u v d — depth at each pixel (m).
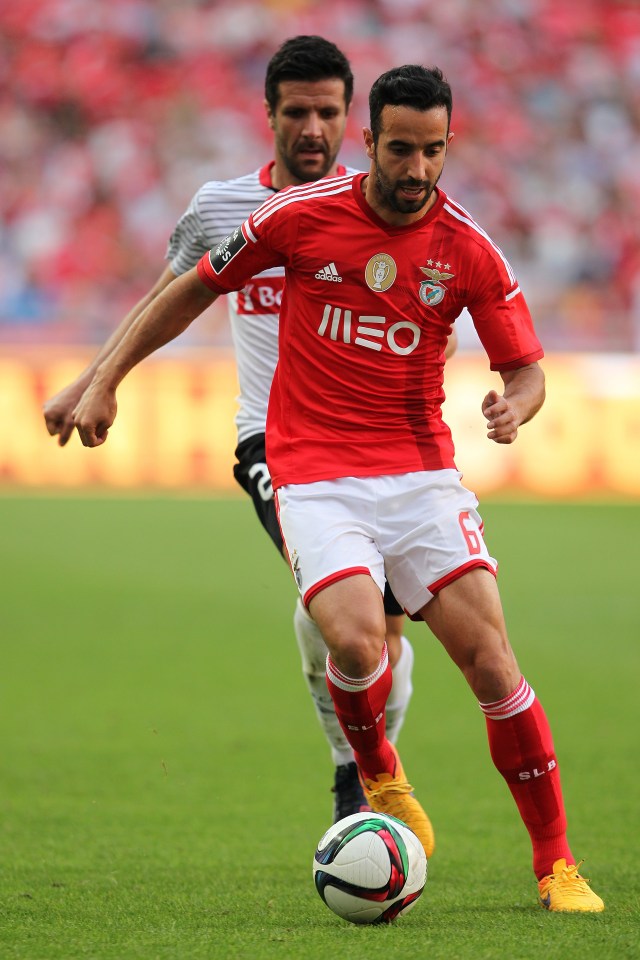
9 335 60.41
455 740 23.08
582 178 80.00
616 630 33.25
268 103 16.97
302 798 18.80
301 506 13.08
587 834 16.53
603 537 49.41
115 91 79.75
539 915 11.88
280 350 13.63
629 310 74.44
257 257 13.26
